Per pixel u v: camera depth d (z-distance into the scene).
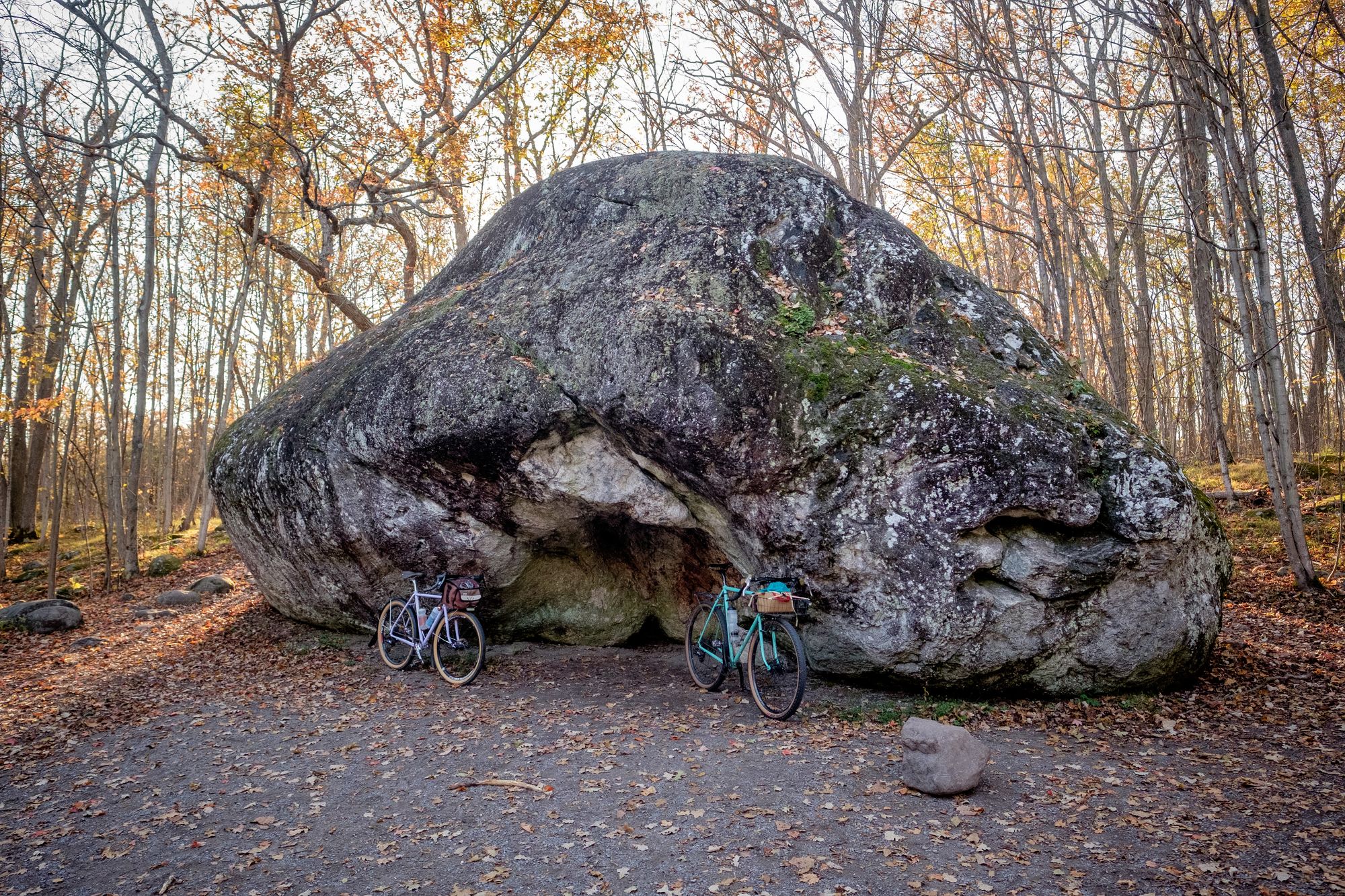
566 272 7.99
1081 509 5.95
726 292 7.09
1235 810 4.18
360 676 8.02
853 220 7.80
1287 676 6.52
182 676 8.39
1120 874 3.59
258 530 9.29
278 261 24.17
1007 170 19.98
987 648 6.04
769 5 15.83
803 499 6.30
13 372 18.22
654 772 5.01
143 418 16.08
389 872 3.93
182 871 4.04
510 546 8.06
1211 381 14.02
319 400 8.80
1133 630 6.09
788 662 6.08
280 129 14.43
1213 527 6.68
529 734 5.92
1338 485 13.09
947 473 6.03
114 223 15.55
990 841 3.95
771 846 3.99
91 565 16.84
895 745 5.30
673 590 8.86
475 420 7.18
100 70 15.74
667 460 6.73
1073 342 18.64
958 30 13.78
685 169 8.39
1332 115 12.92
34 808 4.94
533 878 3.80
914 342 6.91
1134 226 15.56
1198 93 9.15
